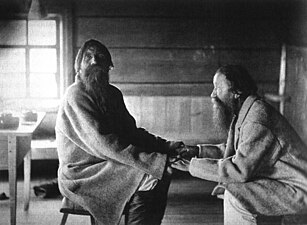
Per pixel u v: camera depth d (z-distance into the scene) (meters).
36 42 5.98
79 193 3.40
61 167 3.50
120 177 3.38
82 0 5.96
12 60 5.98
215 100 3.43
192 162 3.32
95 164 3.43
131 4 6.03
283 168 3.26
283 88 6.12
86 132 3.37
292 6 6.03
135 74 6.11
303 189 3.23
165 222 4.51
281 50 6.17
